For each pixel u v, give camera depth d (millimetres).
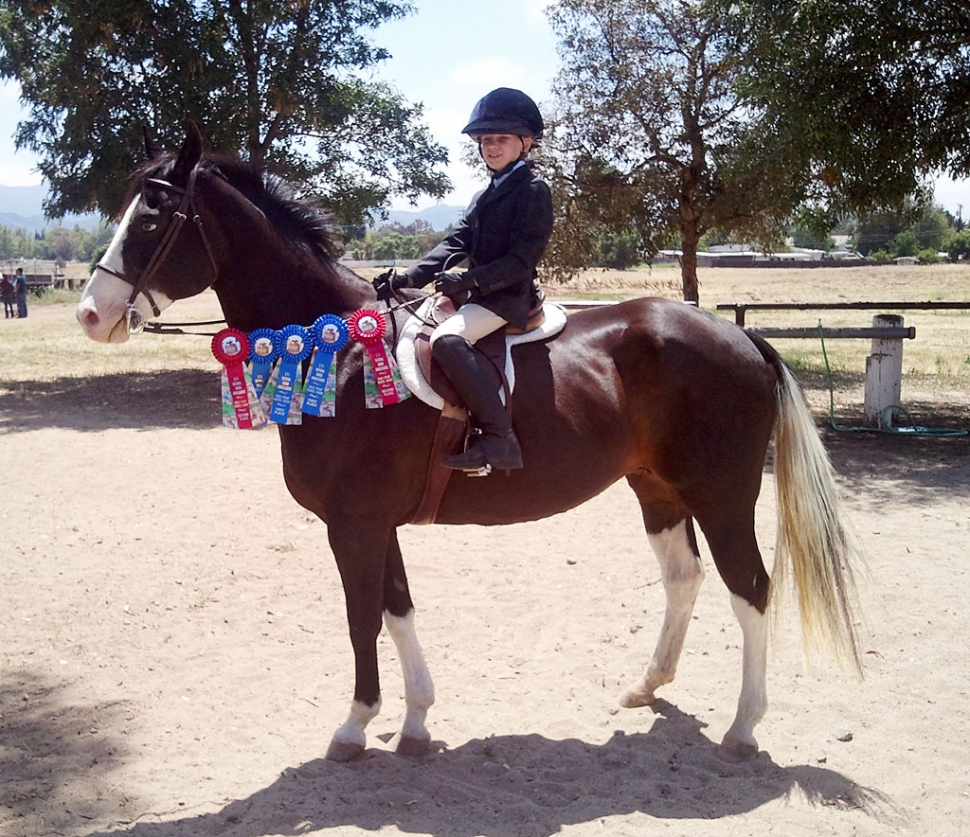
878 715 3977
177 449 9750
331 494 3564
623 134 14844
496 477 3629
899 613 5051
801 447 3834
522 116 3551
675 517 4160
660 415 3859
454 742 3879
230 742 3879
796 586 3865
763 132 10992
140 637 4961
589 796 3420
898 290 35438
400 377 3533
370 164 15250
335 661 4680
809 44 9383
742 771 3582
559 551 6375
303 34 13375
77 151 13578
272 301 3680
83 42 12734
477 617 5230
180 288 3531
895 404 10562
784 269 55219
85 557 6215
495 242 3594
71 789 3479
